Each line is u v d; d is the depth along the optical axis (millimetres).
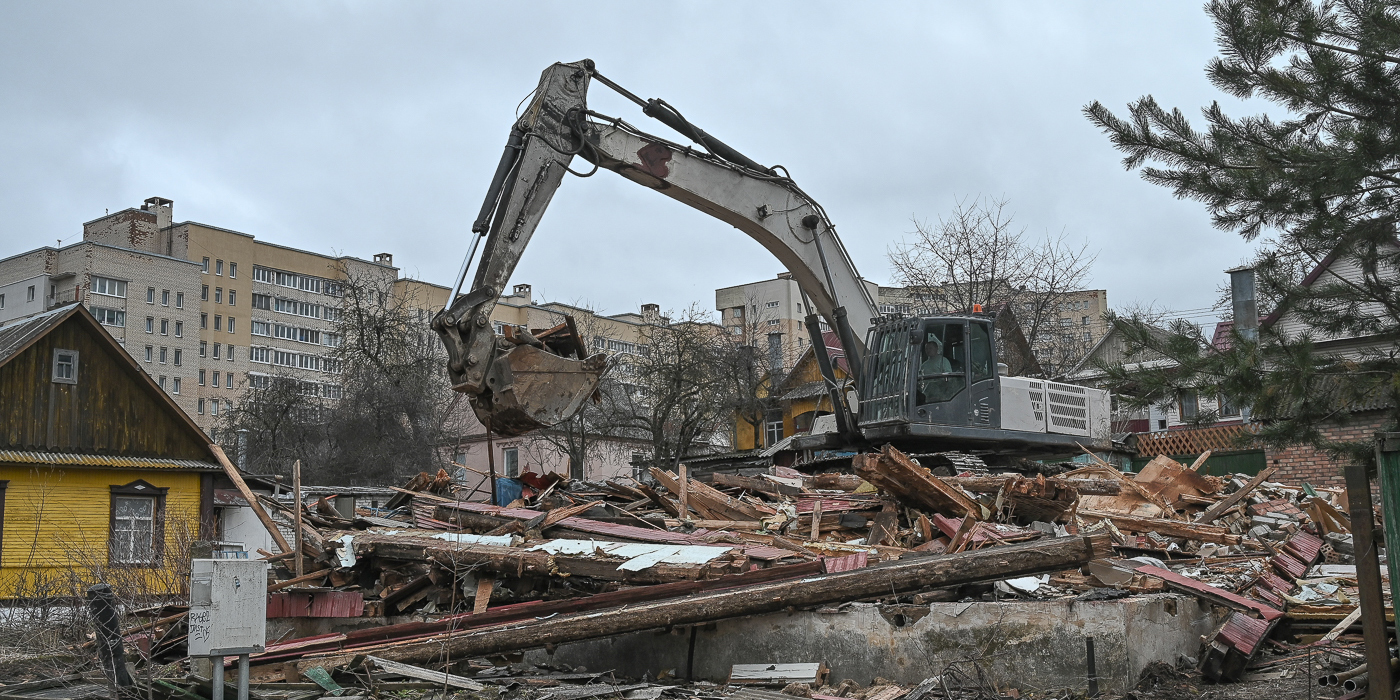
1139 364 8266
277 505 13562
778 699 7965
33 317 25703
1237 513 14594
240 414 39000
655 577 9516
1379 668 6324
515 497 15086
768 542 11453
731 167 14000
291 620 10711
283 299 79375
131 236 72188
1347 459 7426
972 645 8281
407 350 41000
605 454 44844
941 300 35594
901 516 12281
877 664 8508
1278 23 7930
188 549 13344
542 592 10586
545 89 12484
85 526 23562
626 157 13094
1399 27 7504
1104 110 8719
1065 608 8211
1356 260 7816
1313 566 12859
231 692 7656
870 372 15086
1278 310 8273
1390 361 7645
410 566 11281
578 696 7969
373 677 8406
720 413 38562
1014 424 15344
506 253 11750
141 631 9812
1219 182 8211
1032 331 34750
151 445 25156
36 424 23344
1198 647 9367
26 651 10688
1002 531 10891
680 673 9188
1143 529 13258
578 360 11180
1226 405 7949
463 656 8828
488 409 11078
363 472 35969
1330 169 7582
